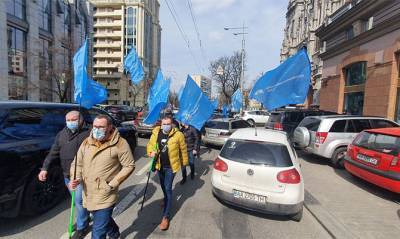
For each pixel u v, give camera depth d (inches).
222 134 412.2
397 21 454.3
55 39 1299.2
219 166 177.6
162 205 181.9
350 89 647.8
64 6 1419.8
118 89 2748.5
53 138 174.7
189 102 249.6
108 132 110.8
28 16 1112.2
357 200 203.5
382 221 167.3
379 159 209.2
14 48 1047.6
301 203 160.2
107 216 110.6
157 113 299.0
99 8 2837.1
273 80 276.8
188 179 251.0
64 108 198.7
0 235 136.8
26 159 147.9
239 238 143.2
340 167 306.8
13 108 157.3
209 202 192.9
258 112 1049.5
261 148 171.2
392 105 478.3
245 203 164.4
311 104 1083.3
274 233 150.3
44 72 1084.5
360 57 585.9
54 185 169.3
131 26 2817.4
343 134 308.2
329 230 152.7
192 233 146.6
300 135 336.8
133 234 143.2
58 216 160.9
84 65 150.7
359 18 609.6
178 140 158.4
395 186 192.1
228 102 1860.2
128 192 208.5
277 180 157.8
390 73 480.1
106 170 108.9
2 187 135.6
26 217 158.9
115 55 2849.4
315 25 1138.7
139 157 339.0
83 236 137.2
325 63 792.3
